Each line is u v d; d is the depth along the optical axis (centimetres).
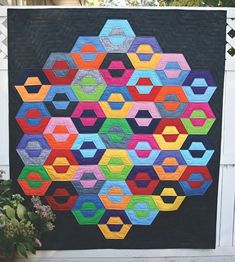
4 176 349
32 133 345
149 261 361
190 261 363
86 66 339
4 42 345
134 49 339
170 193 353
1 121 346
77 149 345
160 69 341
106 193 350
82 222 353
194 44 342
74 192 349
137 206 353
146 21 338
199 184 354
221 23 343
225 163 355
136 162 347
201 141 350
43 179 348
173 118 346
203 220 359
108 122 343
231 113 352
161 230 357
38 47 338
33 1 778
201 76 345
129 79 340
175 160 349
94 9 335
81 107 342
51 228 327
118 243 357
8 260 325
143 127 345
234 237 365
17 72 340
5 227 298
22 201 341
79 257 358
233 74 349
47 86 340
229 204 361
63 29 337
